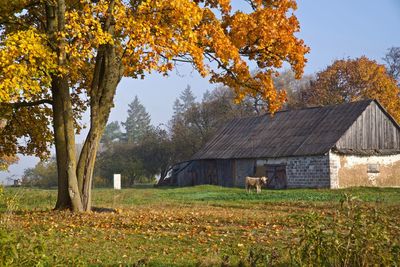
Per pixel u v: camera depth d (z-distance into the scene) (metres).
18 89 16.83
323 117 47.44
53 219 18.00
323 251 8.02
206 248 13.02
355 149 44.34
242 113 80.31
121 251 12.58
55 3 19.06
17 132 24.89
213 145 54.25
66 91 20.09
